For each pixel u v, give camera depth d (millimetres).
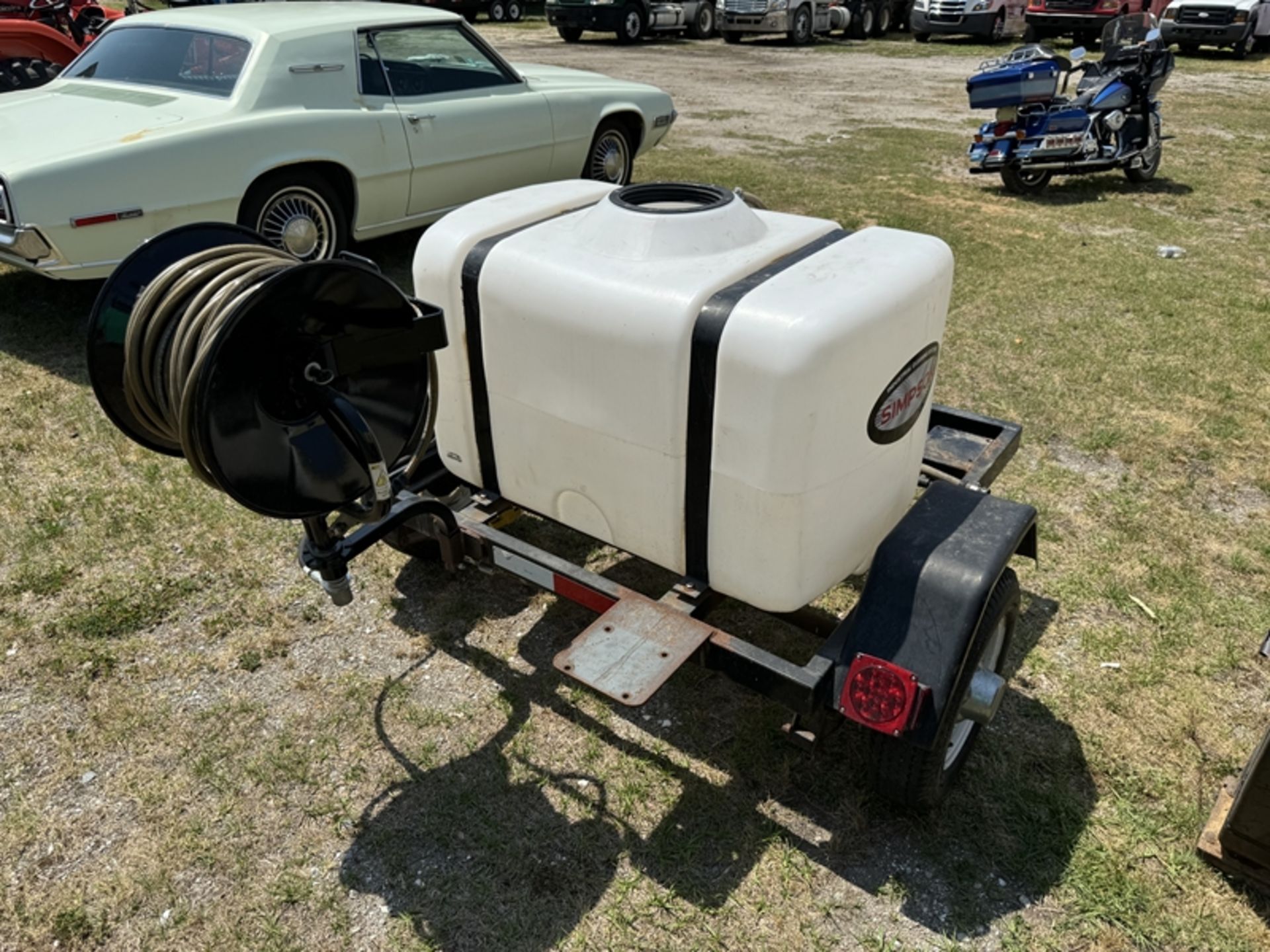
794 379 1982
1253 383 4777
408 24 5664
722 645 2252
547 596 3250
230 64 5090
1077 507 3766
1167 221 7582
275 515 2072
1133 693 2852
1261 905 2242
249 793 2500
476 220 2533
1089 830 2414
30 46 8805
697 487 2250
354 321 2023
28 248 4270
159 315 2064
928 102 12719
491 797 2498
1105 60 8414
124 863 2314
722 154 9359
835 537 2285
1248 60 16984
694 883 2275
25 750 2607
